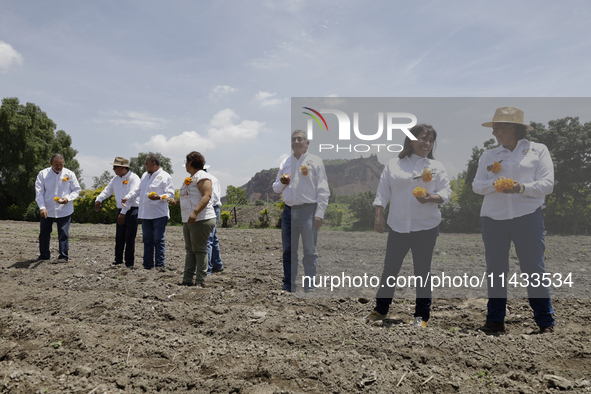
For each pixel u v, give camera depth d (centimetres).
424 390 226
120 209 655
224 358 267
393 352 275
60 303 402
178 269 623
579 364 257
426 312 338
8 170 3089
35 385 230
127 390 227
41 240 677
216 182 611
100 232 1338
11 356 271
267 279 545
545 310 317
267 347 287
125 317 357
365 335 305
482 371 249
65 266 623
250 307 396
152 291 457
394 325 340
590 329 324
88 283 496
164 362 265
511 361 260
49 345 288
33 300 422
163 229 629
